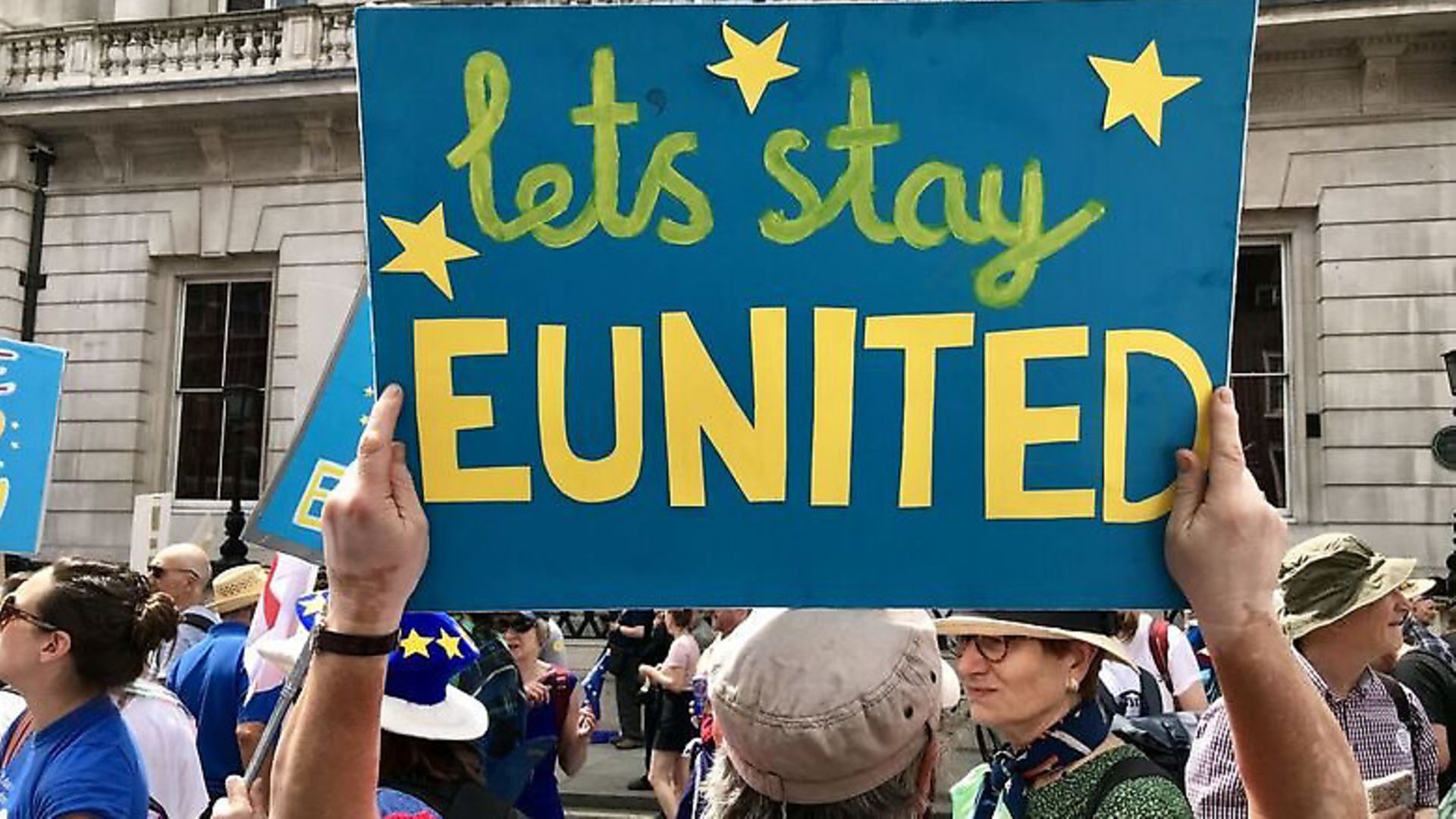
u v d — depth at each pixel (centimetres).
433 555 180
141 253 1906
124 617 310
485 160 184
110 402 1888
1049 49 185
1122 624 491
